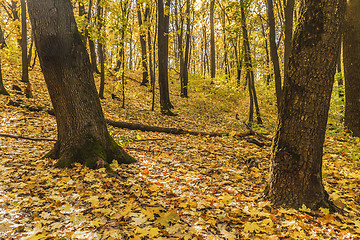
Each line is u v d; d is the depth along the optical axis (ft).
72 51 13.15
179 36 58.39
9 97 28.45
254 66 37.55
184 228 7.96
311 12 9.03
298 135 9.59
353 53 22.95
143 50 58.29
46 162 13.30
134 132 24.17
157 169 14.38
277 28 53.72
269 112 48.39
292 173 9.83
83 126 13.56
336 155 18.04
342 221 8.89
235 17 34.81
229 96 54.08
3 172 11.37
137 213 8.67
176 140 23.30
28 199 9.12
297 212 9.29
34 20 12.46
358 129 23.34
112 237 7.13
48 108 27.25
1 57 43.47
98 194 10.13
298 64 9.39
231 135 25.94
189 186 12.11
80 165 12.92
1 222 7.54
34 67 48.44
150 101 48.11
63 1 12.98
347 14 23.09
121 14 35.55
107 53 78.84
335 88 31.32
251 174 14.47
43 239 6.86
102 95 41.75
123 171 13.21
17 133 18.75
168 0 45.93
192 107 47.93
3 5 51.06
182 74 57.93
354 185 12.41
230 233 7.80
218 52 105.81
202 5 74.54
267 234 7.86
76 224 7.79
